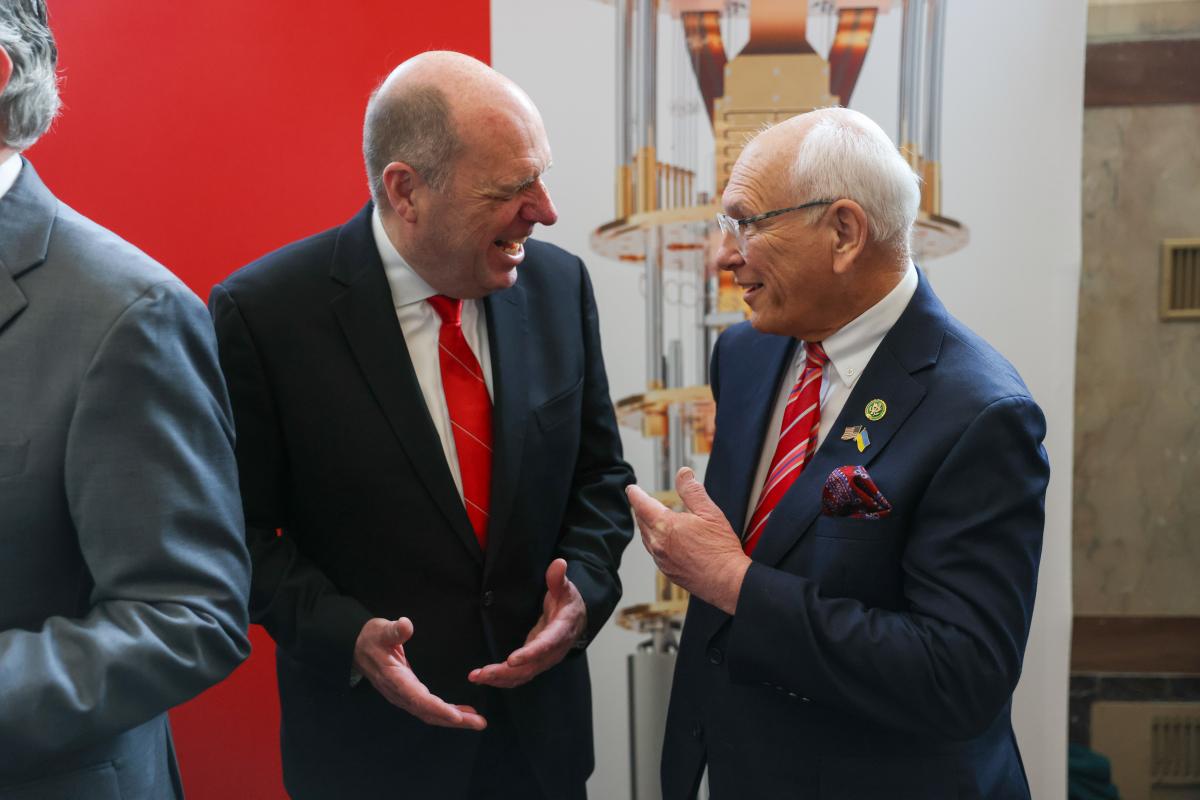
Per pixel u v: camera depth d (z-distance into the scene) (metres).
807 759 1.52
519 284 1.87
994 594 1.40
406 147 1.60
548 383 1.82
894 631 1.39
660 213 2.41
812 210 1.47
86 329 1.18
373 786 1.73
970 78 2.36
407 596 1.71
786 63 2.36
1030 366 2.41
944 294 2.41
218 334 1.70
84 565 1.24
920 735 1.46
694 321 2.43
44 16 1.25
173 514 1.20
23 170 1.27
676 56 2.37
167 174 2.38
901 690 1.38
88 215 2.36
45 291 1.20
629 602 2.51
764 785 1.55
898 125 2.37
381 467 1.68
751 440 1.69
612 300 2.44
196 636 1.18
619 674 2.53
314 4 2.37
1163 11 2.71
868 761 1.49
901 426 1.48
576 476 1.97
